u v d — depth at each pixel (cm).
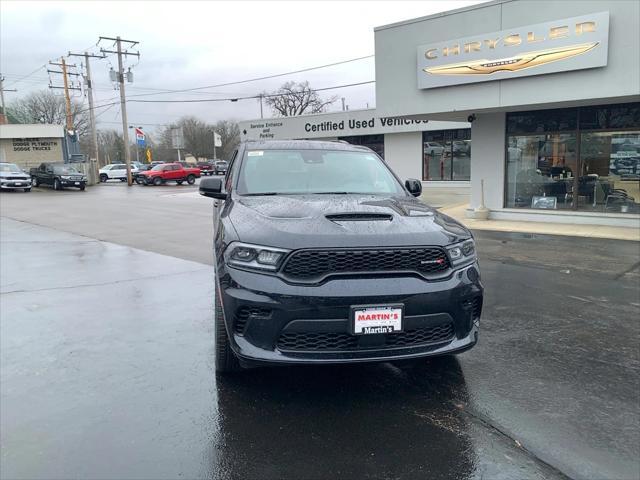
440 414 342
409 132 2902
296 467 285
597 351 449
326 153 532
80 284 723
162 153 9244
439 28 1262
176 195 2775
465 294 347
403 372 407
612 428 322
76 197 2652
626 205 1222
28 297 652
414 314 329
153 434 320
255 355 326
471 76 1222
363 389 379
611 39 1033
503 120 1359
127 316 566
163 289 690
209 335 500
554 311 566
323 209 381
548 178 1329
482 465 286
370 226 347
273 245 330
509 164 1387
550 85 1125
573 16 1067
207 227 1368
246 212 387
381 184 498
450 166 2803
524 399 362
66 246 1073
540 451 299
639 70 1012
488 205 1416
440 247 342
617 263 821
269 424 331
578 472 279
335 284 320
